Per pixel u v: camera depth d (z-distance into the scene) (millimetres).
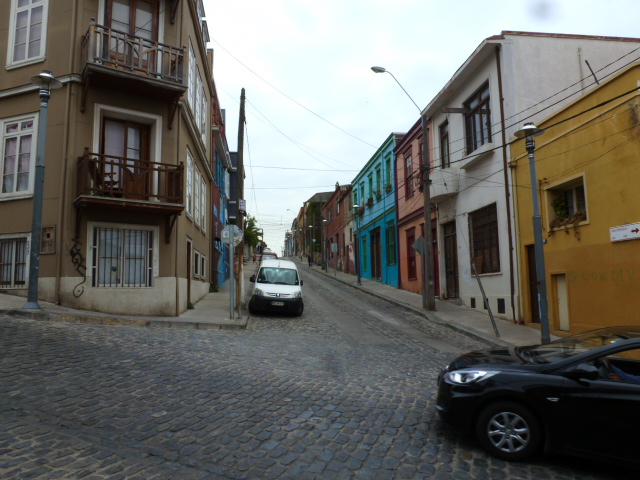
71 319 10219
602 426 4238
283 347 10117
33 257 10344
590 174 11086
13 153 12398
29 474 3748
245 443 4688
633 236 9875
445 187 17359
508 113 14070
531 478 4184
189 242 15859
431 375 8078
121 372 6824
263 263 17531
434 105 18625
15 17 12758
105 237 12180
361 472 4164
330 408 5922
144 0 13219
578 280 11477
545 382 4508
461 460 4504
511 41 14242
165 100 13109
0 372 6250
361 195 33406
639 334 4801
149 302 12500
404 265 23906
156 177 12781
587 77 14406
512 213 13922
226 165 29562
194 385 6551
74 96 11930
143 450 4383
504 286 14336
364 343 11258
